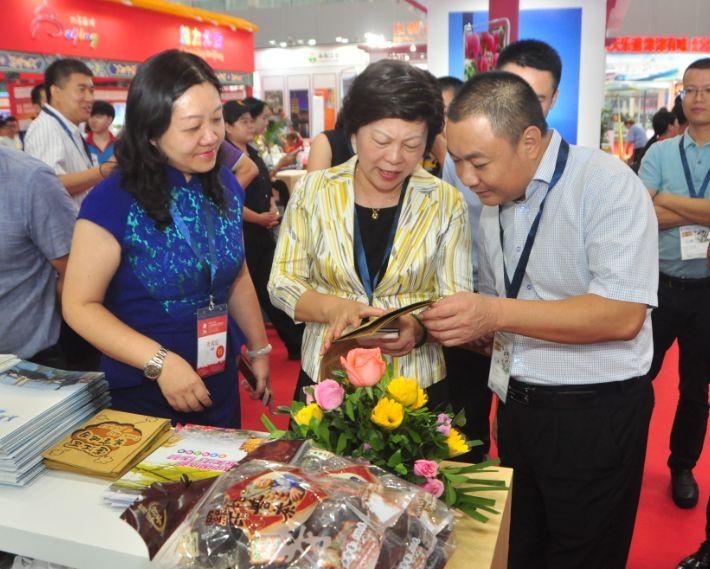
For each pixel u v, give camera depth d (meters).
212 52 8.51
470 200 2.12
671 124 4.54
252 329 1.90
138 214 1.51
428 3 4.32
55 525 1.00
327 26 14.91
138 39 6.96
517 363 1.60
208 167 1.50
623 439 1.56
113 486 1.08
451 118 1.35
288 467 0.91
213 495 0.88
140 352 1.48
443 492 1.05
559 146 1.48
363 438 1.04
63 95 3.38
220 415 1.77
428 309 1.35
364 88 1.39
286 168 7.25
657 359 2.74
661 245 2.63
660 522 2.60
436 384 1.65
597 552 1.66
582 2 3.88
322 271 1.61
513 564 1.83
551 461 1.61
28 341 1.90
